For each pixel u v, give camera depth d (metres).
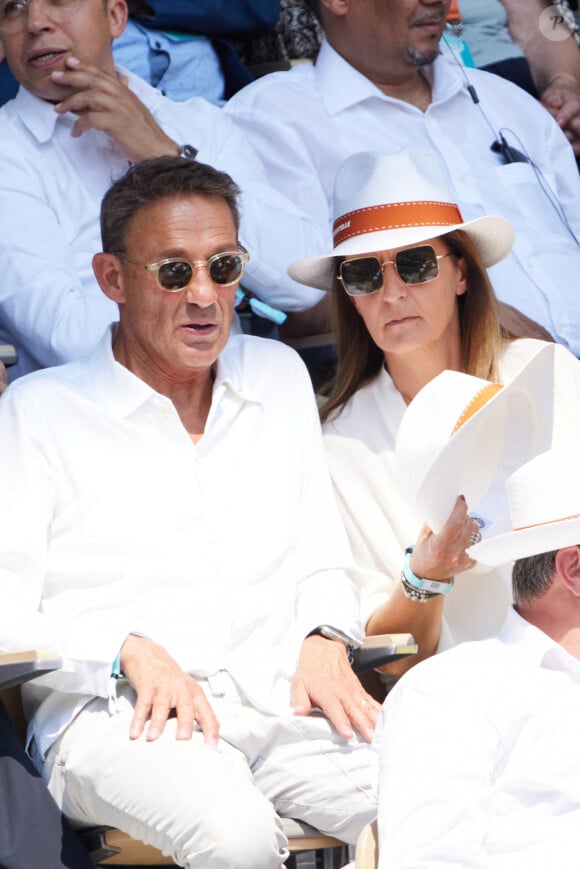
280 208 16.67
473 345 13.87
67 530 11.76
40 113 15.75
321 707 11.30
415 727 8.05
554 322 18.02
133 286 12.15
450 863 7.61
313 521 12.55
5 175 15.48
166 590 11.71
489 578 13.04
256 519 12.17
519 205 18.67
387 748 8.06
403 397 13.86
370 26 17.83
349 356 14.08
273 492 12.33
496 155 18.98
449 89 18.78
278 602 12.02
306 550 12.39
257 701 11.34
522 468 8.98
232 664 11.53
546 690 8.22
